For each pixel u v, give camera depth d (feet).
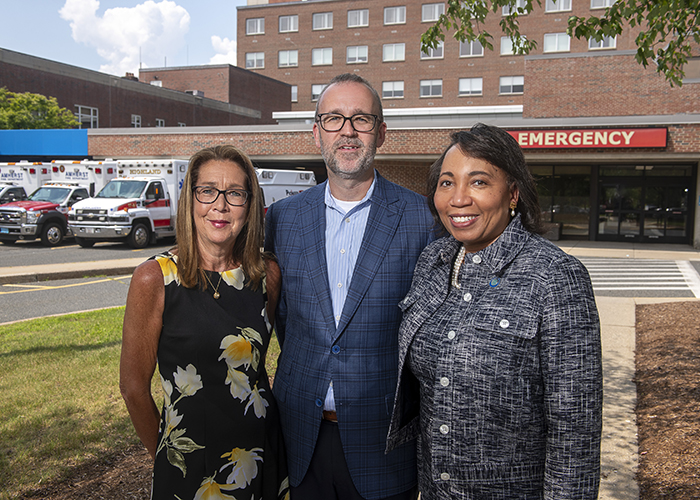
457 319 5.51
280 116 92.99
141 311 6.11
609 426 12.46
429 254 6.55
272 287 7.43
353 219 7.32
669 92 63.93
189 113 126.72
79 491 10.09
